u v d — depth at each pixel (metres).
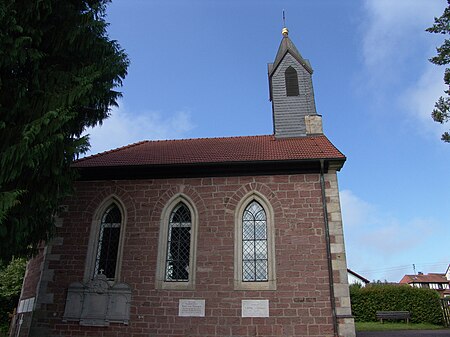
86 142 9.15
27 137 7.46
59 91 8.82
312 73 19.62
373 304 26.38
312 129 17.80
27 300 13.77
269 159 13.38
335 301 11.58
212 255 12.67
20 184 8.33
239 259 12.56
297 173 13.48
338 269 11.95
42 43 9.23
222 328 11.76
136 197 13.95
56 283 13.09
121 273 12.86
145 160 14.56
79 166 14.11
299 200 13.07
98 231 13.79
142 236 13.32
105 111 11.29
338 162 13.27
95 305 12.54
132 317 12.24
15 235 8.05
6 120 8.21
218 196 13.50
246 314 11.81
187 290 12.34
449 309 22.67
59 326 12.48
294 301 11.77
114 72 10.42
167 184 13.96
